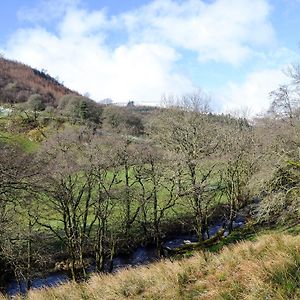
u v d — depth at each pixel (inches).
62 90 4680.1
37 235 936.9
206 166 1198.9
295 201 917.2
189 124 1194.6
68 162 948.0
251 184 962.7
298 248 369.7
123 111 1966.0
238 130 1304.1
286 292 296.4
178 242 1239.5
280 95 987.3
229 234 1184.8
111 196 1037.8
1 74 3708.2
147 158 1104.8
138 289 406.6
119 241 1143.0
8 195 527.8
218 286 358.0
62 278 978.1
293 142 932.0
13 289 917.2
